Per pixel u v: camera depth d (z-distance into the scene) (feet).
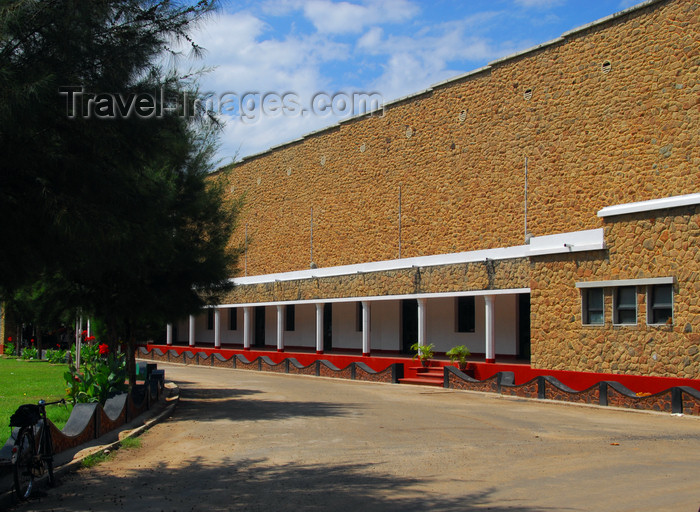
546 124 83.82
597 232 60.70
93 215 24.97
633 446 36.60
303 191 124.98
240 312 145.18
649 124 72.59
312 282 105.81
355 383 83.41
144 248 30.09
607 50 77.51
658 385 54.49
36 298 58.54
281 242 129.80
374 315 108.88
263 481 29.07
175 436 41.83
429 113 100.32
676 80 70.28
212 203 64.39
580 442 38.01
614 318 59.11
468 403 59.77
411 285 86.22
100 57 26.48
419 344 84.64
